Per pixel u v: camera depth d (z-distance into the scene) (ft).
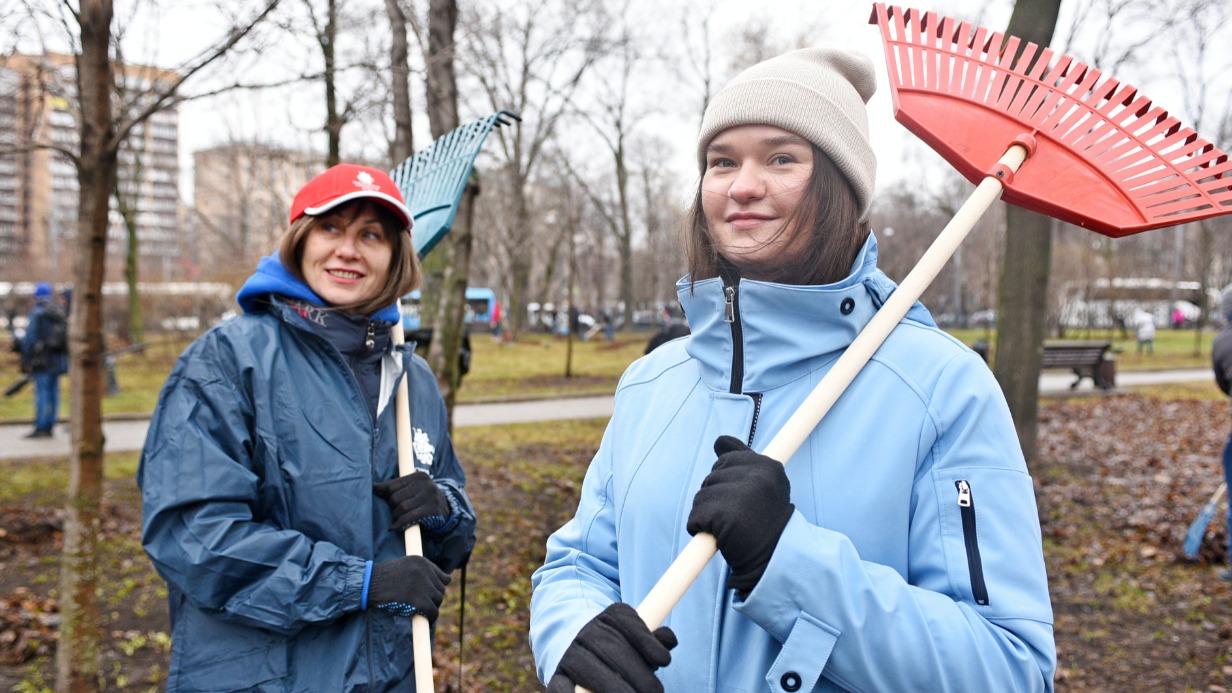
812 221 4.82
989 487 4.28
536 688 12.14
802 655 4.01
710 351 5.12
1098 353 51.31
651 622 4.13
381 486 7.04
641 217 145.89
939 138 5.43
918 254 100.32
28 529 18.61
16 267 102.63
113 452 28.48
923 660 3.94
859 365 4.56
